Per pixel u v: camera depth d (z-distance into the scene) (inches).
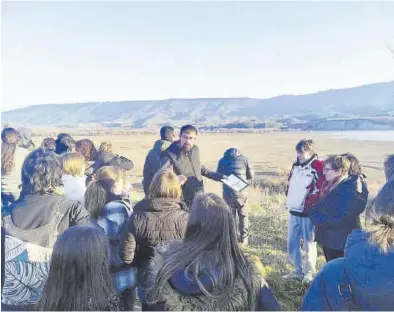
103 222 115.6
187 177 121.5
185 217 99.3
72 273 72.8
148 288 96.0
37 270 109.6
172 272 71.1
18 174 121.7
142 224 98.5
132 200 120.1
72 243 73.4
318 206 117.5
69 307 72.5
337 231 115.8
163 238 98.0
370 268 81.8
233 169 122.0
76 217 111.0
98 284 74.6
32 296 109.9
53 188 111.9
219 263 70.3
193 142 122.1
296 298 118.9
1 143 122.9
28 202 111.0
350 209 115.2
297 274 120.0
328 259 117.5
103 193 117.0
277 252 121.1
